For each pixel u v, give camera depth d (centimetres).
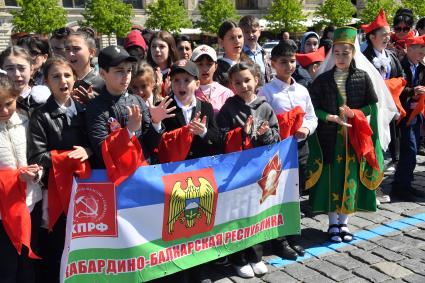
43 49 446
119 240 302
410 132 506
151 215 312
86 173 290
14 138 286
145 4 3191
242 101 362
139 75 377
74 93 337
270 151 367
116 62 287
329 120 399
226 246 352
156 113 305
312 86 418
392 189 532
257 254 367
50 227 298
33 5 2322
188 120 335
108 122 294
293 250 394
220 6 2903
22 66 333
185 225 328
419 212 479
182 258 329
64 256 280
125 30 2603
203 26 2958
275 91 401
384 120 433
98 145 290
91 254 297
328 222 466
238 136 353
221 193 343
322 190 418
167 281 342
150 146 315
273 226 382
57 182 288
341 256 389
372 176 417
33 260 309
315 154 416
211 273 368
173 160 321
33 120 293
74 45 387
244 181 355
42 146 290
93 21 2548
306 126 388
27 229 284
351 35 394
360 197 428
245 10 3694
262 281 353
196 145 347
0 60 334
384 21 512
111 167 288
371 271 359
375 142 421
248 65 358
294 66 397
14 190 282
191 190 327
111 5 2548
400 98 504
